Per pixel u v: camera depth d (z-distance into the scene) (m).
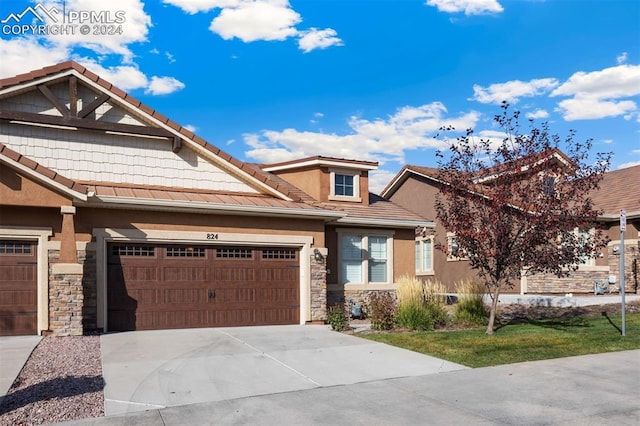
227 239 15.59
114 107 15.56
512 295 20.94
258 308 16.12
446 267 24.39
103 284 13.98
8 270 13.06
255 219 16.14
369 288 19.72
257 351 11.88
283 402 8.15
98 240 13.98
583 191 13.84
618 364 10.69
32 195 12.88
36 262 13.27
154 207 14.44
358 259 19.83
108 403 7.95
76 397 8.20
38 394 8.30
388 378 9.65
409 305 15.75
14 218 13.04
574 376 9.76
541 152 13.44
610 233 23.36
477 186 14.03
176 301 14.98
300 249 16.91
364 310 19.02
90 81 14.99
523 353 11.73
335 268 19.19
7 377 9.13
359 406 7.96
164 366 10.23
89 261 13.88
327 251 17.84
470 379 9.56
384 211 21.19
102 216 14.08
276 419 7.35
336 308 16.45
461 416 7.48
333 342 13.11
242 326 15.80
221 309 15.57
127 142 15.64
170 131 15.81
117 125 15.20
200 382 9.20
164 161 16.08
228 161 16.69
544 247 13.76
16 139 14.42
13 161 12.57
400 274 20.62
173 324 14.89
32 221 13.20
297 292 16.80
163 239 14.74
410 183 27.17
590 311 18.38
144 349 11.80
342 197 20.89
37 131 14.65
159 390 8.66
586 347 12.33
